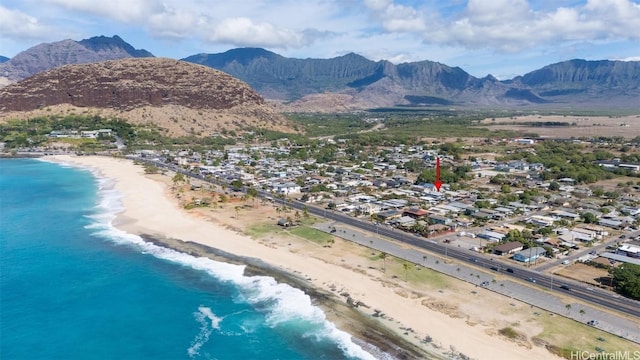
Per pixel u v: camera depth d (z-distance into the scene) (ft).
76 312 376.89
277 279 433.89
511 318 354.33
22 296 403.95
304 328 347.77
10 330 349.41
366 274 440.04
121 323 360.28
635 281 389.60
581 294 396.37
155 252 507.71
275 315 367.86
